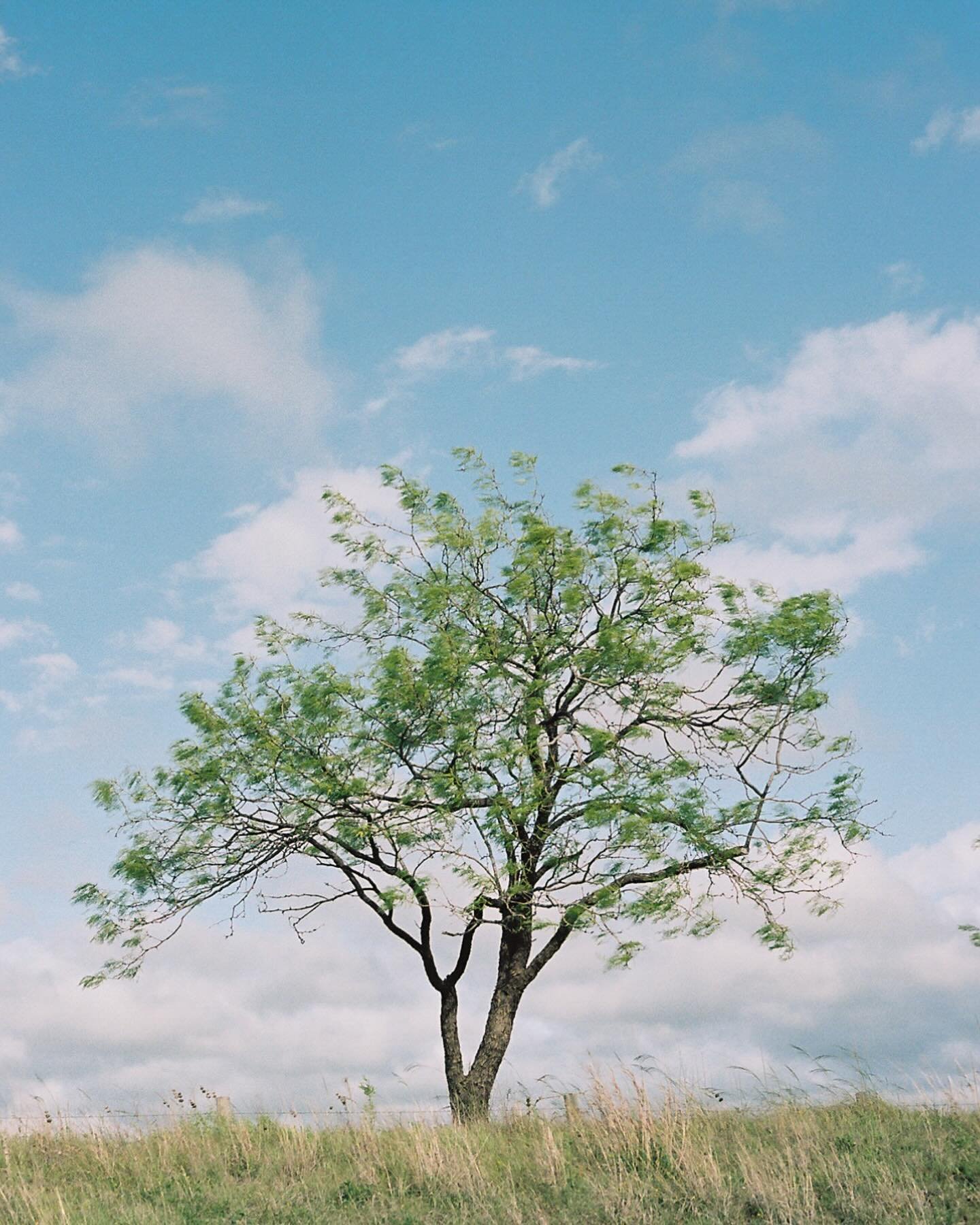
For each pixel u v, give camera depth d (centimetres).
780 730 1895
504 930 1872
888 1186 1022
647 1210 1046
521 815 1755
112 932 1834
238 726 1841
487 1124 1500
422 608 1938
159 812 1869
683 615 1883
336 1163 1334
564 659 1878
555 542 1936
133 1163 1373
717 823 1842
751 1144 1236
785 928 1800
